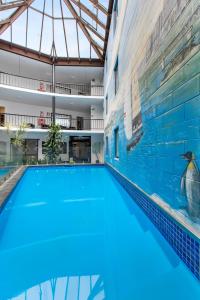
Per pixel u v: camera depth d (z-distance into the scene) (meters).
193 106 2.02
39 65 14.95
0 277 2.01
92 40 14.09
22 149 14.30
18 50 13.28
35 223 3.44
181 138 2.26
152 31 3.32
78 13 12.78
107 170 11.82
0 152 13.07
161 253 2.43
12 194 5.04
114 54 8.70
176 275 2.00
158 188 3.00
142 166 3.96
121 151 6.78
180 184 2.27
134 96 4.72
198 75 1.94
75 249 2.53
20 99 15.24
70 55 14.91
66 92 17.55
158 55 3.03
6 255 2.40
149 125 3.47
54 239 2.82
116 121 8.12
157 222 3.03
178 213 2.30
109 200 5.03
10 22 12.02
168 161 2.62
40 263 2.25
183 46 2.24
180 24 2.32
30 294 1.79
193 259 1.95
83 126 18.95
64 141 16.97
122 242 2.71
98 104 16.84
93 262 2.25
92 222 3.49
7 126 13.21
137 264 2.19
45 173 10.84
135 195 4.56
